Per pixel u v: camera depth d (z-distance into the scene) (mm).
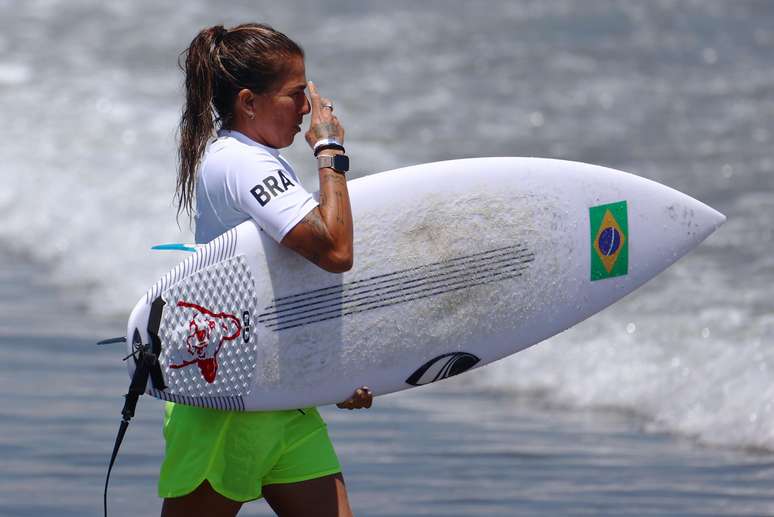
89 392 25734
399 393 26938
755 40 69875
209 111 12898
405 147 49438
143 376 12688
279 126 12797
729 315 29016
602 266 14727
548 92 59156
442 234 13836
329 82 59844
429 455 22297
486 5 76188
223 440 12820
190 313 12742
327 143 12609
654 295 31203
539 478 20984
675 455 22312
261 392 12867
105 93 56656
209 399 12773
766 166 46000
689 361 26281
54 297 34594
